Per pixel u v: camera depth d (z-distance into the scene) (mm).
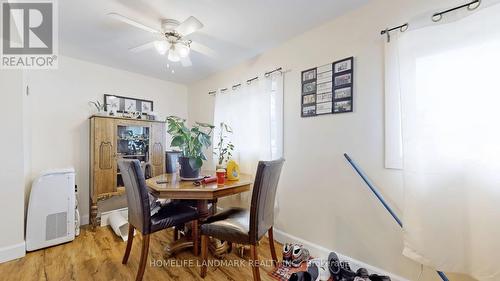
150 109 3627
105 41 2393
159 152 3289
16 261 1971
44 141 2650
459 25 1279
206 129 3621
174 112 3943
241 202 2875
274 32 2225
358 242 1828
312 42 2166
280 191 2424
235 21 2025
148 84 3609
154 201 2121
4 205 1992
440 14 1358
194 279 1736
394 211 1625
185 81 3881
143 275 1744
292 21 2027
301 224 2230
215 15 1929
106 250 2188
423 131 1372
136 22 1757
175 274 1799
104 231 2660
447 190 1305
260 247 2297
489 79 1182
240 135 2918
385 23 1683
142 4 1769
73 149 2865
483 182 1207
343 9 1854
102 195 2756
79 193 2896
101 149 2760
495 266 1169
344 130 1917
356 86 1847
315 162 2125
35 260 1991
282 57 2451
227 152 3012
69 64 2838
